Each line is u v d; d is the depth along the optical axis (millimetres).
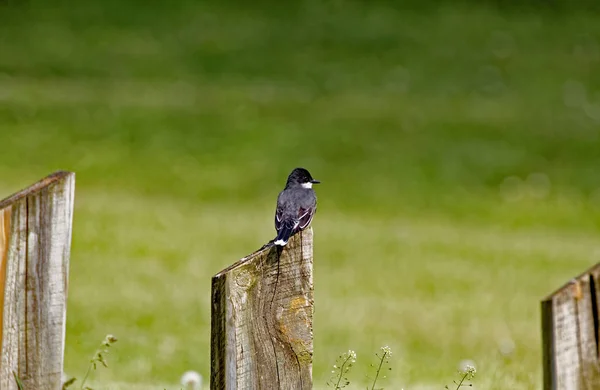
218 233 21547
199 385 8891
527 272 20031
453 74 42531
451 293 17531
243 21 48062
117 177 28266
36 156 29453
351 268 19156
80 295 14852
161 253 18828
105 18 46906
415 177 30219
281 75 41594
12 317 4785
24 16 46094
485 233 24766
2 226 4727
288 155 31547
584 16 50875
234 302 4957
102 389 8656
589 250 23141
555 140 34344
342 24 48125
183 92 38000
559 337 5730
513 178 30750
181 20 47625
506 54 45250
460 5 51531
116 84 38531
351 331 14062
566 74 42969
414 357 12453
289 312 5074
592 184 30609
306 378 5113
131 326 13109
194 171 29375
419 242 22547
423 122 35500
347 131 34094
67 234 4855
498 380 9367
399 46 45781
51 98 35438
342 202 27609
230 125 33938
